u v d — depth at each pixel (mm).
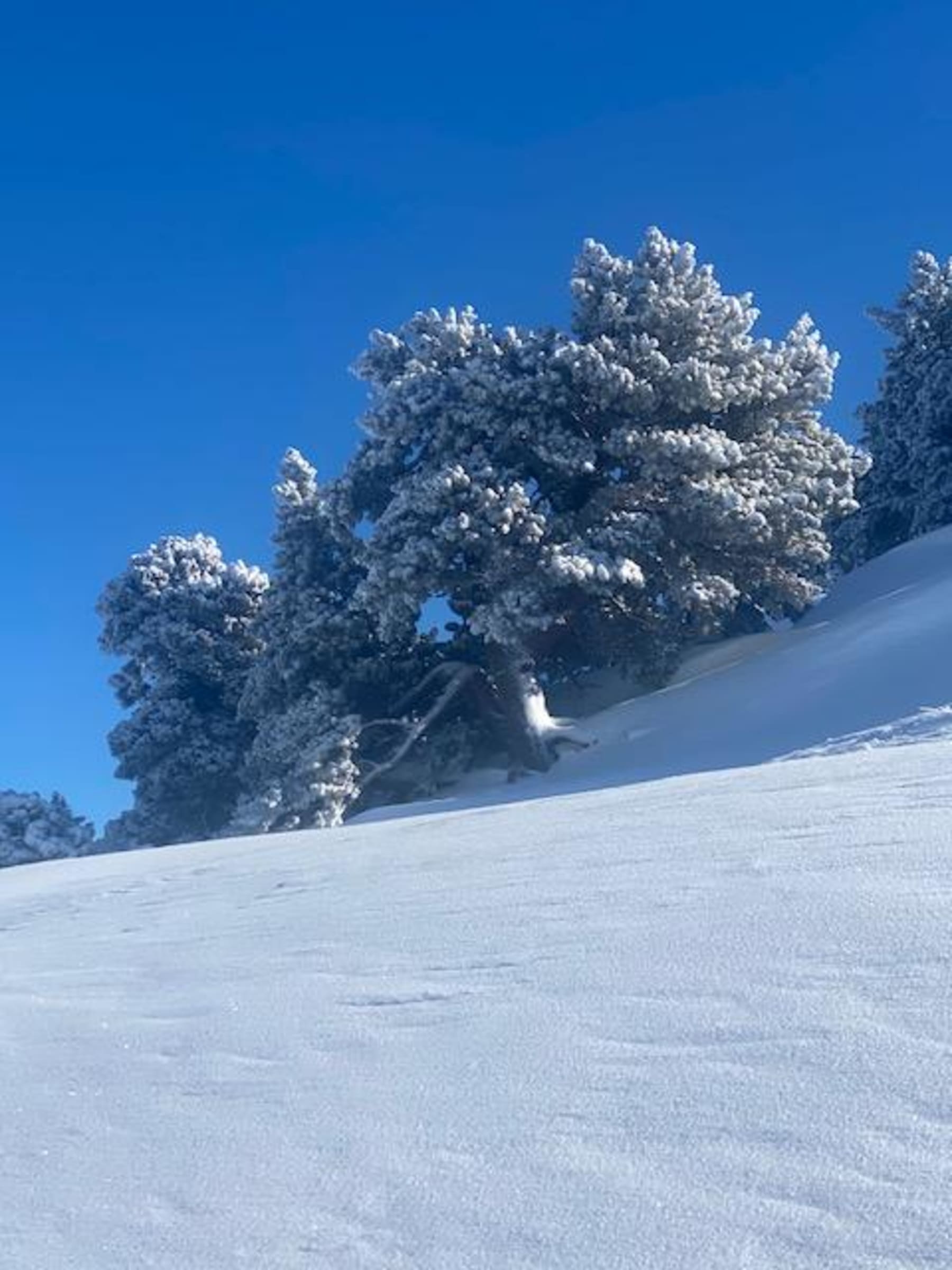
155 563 47438
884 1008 3568
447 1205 2971
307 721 33469
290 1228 3031
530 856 7578
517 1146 3207
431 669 35688
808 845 6055
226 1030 4797
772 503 33438
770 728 28000
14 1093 4480
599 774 29562
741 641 37688
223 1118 3854
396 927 6117
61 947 7688
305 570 36875
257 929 6977
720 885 5488
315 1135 3559
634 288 35812
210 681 45750
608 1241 2664
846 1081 3168
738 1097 3209
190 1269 2930
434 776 35188
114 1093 4289
